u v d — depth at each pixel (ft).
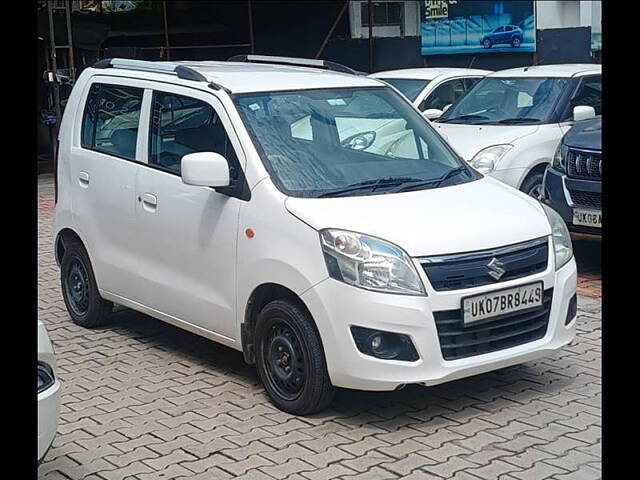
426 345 16.89
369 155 20.27
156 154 21.70
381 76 43.19
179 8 61.52
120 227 22.54
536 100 35.42
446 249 17.34
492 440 16.98
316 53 64.39
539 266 18.45
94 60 57.31
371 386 17.02
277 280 18.03
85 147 23.99
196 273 20.30
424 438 17.12
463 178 20.61
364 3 74.43
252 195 18.89
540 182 33.04
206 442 17.22
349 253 17.06
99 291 23.86
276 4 63.57
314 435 17.35
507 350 17.84
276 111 20.29
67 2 53.67
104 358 22.29
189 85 21.20
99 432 17.87
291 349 18.07
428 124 22.18
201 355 22.38
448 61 67.31
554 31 66.33
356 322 16.89
